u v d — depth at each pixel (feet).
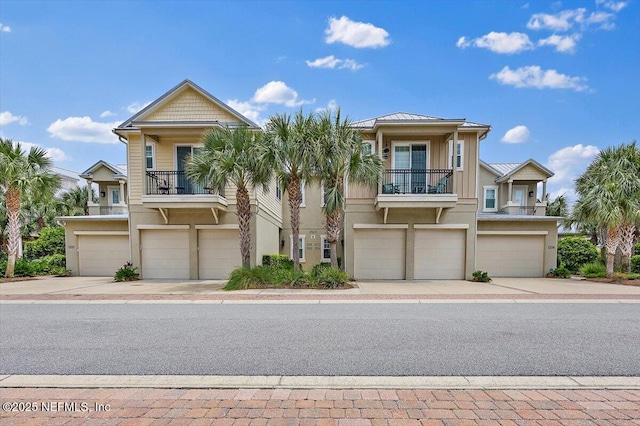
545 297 30.63
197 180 38.73
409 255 45.70
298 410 10.45
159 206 44.04
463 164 46.21
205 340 17.93
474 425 9.60
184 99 49.37
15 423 9.75
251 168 36.99
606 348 16.63
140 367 14.20
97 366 14.33
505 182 72.13
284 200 67.46
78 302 28.84
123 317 23.34
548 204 84.53
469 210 45.85
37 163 49.67
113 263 53.62
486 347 16.75
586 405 10.84
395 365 14.38
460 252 46.06
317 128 36.19
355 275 46.16
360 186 45.83
